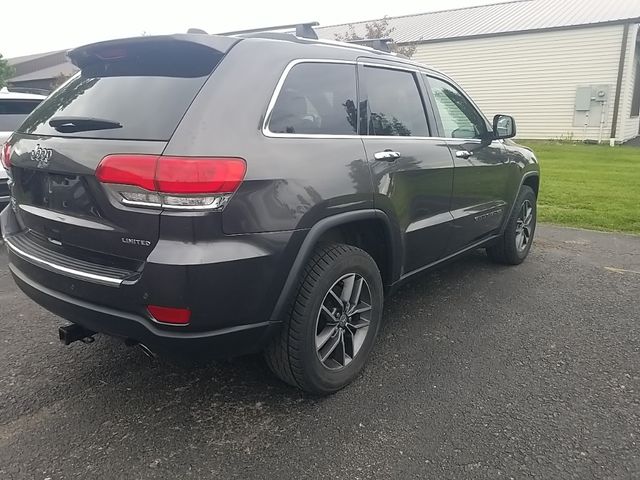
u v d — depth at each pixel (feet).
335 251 9.45
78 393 9.87
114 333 8.40
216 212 7.57
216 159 7.54
